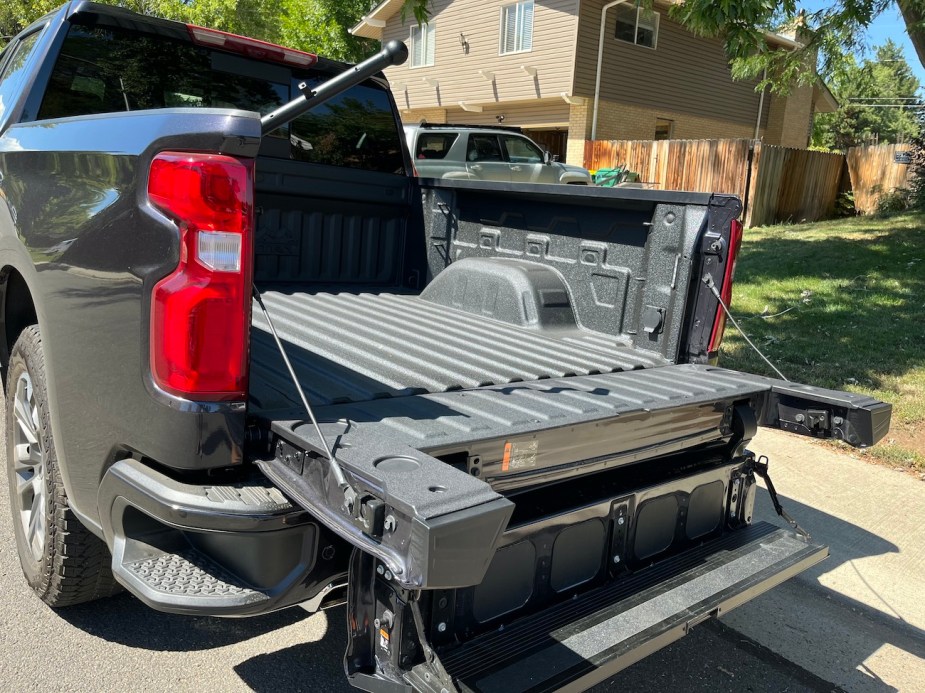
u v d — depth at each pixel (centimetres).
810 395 295
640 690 292
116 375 215
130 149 208
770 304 927
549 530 235
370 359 297
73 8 329
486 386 274
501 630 222
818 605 362
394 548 163
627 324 355
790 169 1806
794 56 1250
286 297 405
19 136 293
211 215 192
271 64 406
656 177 1861
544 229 392
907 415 590
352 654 198
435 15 2319
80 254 229
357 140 451
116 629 300
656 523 274
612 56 2042
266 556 198
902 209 1783
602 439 244
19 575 331
